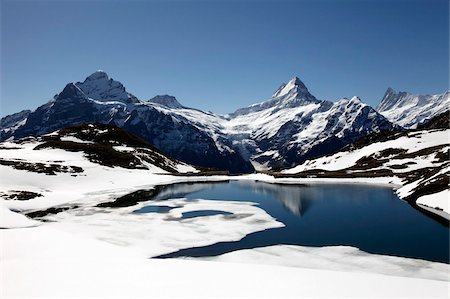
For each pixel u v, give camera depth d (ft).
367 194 228.43
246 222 138.82
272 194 231.30
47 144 371.15
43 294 52.95
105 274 63.31
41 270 65.92
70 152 355.36
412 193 201.67
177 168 459.32
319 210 168.25
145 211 163.53
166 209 169.07
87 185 255.50
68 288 55.67
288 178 350.23
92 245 94.07
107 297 51.80
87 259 76.95
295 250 100.17
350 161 484.74
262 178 351.25
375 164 403.75
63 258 79.05
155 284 57.93
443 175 200.13
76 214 156.04
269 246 104.68
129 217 148.56
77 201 196.44
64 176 259.80
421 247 103.65
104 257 81.76
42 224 133.49
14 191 198.39
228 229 126.52
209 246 104.88
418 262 89.35
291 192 242.78
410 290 57.16
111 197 212.84
